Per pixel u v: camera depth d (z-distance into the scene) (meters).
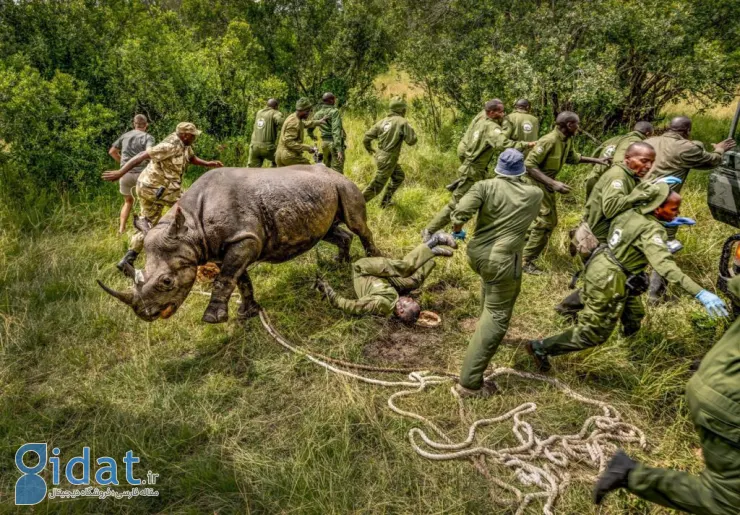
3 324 4.62
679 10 7.90
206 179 4.42
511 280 3.57
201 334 4.60
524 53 8.10
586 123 8.76
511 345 4.51
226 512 3.01
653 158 3.83
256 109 9.68
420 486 3.16
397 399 3.86
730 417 2.18
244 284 4.68
